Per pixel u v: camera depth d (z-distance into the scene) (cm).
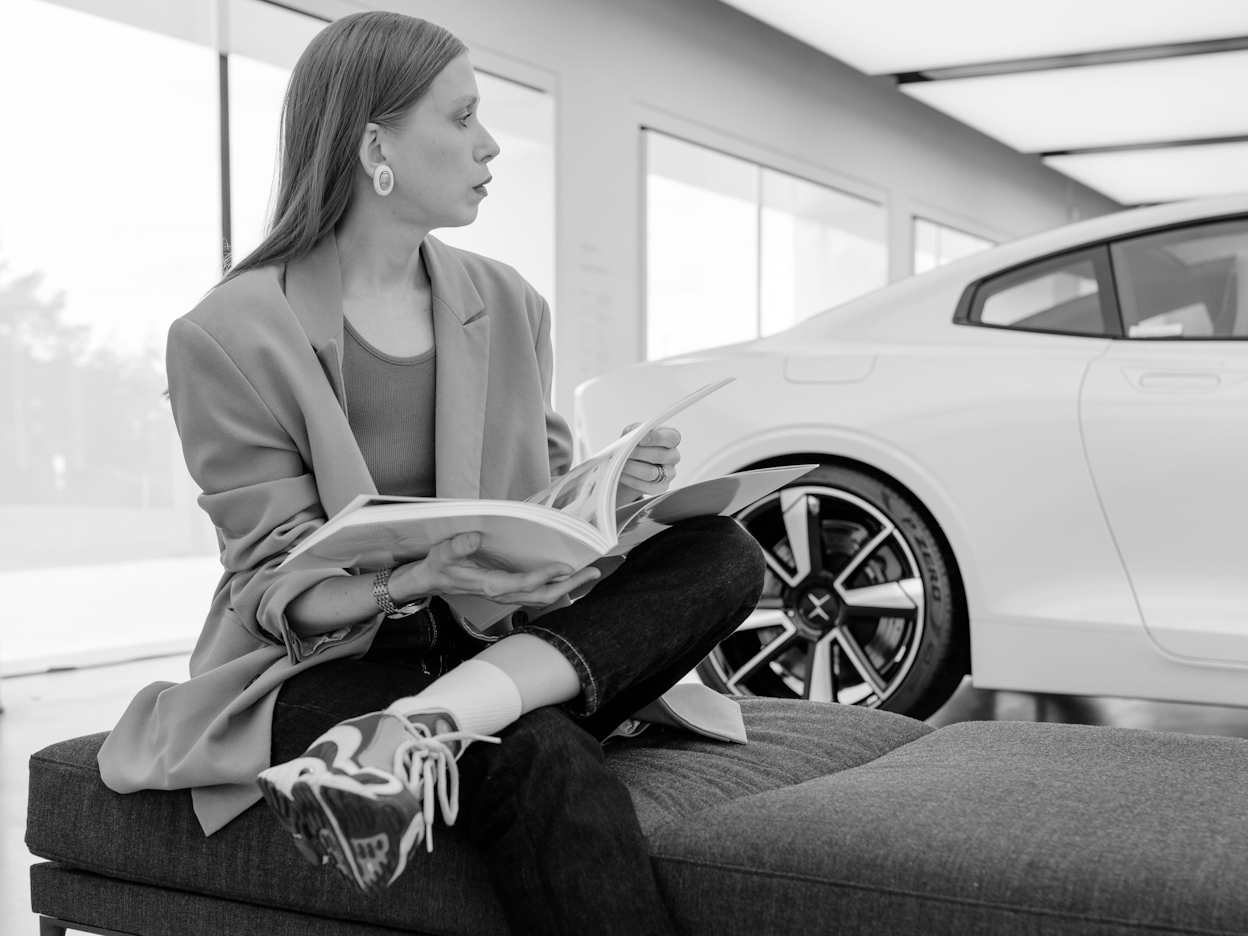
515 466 153
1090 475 247
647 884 107
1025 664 251
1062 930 95
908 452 259
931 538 261
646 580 123
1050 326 266
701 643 129
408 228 143
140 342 501
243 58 527
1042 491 250
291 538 128
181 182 508
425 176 139
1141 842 102
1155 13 746
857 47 823
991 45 816
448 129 139
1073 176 1225
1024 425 252
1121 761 129
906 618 263
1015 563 252
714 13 789
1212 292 254
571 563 112
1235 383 241
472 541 111
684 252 789
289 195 142
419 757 101
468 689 109
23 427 475
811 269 920
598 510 113
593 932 104
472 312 151
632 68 724
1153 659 242
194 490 520
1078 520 248
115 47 489
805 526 270
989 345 266
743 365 279
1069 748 136
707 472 273
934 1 731
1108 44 810
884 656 272
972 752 136
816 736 150
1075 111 971
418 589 120
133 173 495
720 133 796
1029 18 760
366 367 142
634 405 285
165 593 513
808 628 271
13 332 471
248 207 529
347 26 140
